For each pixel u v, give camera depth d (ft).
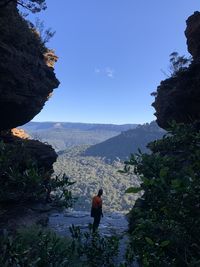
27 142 81.46
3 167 27.99
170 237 14.87
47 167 77.92
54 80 106.52
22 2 78.18
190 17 85.46
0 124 91.30
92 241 23.00
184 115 77.10
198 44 81.25
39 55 99.86
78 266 25.49
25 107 91.56
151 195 16.02
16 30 84.12
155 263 14.83
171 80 84.43
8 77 79.97
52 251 20.16
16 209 50.72
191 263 13.82
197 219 14.64
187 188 14.64
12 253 17.80
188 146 28.07
